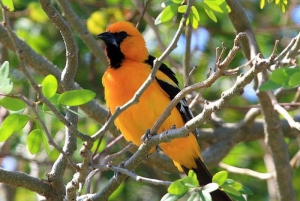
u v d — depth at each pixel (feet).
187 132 26.20
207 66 55.11
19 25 52.65
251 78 22.89
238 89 23.41
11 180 29.40
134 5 50.85
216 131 46.96
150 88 32.42
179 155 34.78
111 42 34.45
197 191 23.30
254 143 54.70
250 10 56.39
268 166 47.70
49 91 23.34
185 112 34.01
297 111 54.54
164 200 23.34
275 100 36.91
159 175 52.37
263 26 54.60
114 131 43.52
